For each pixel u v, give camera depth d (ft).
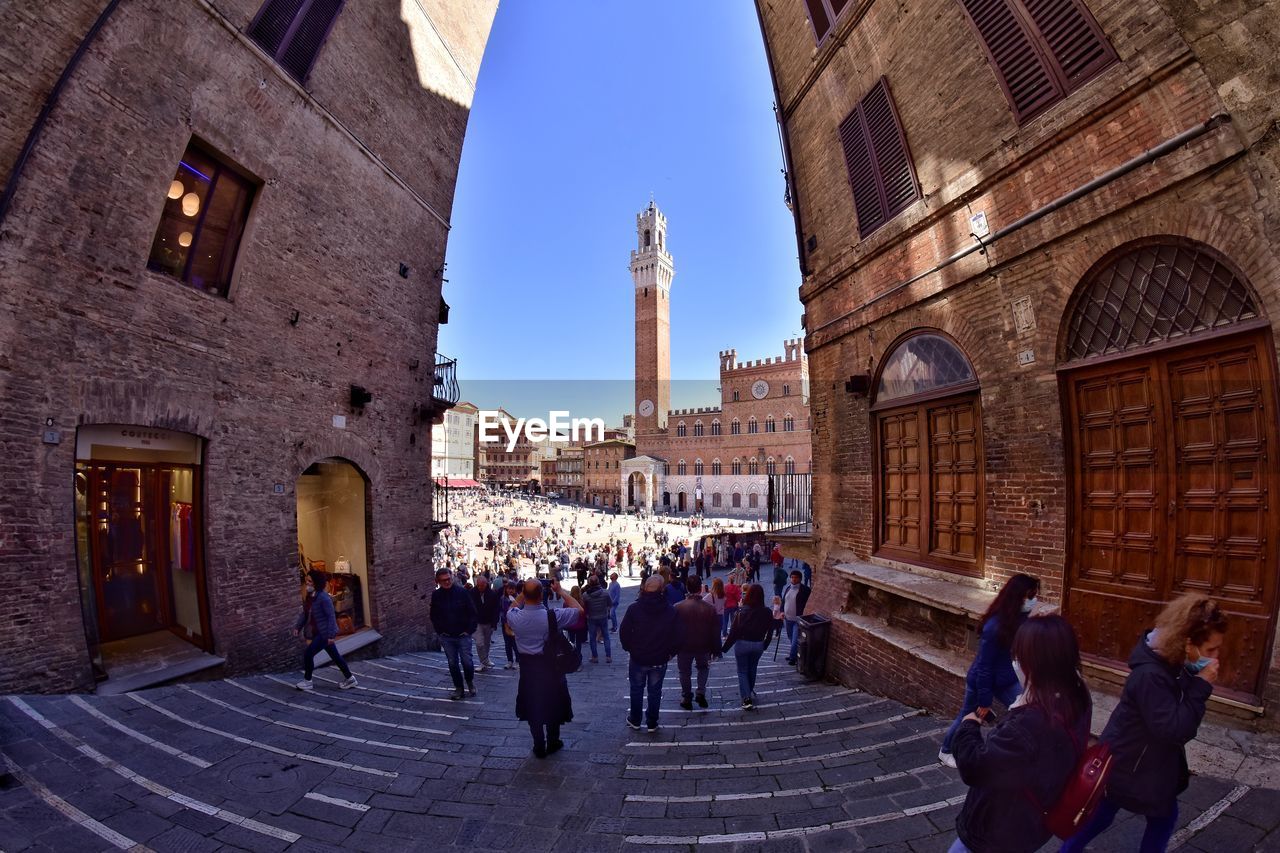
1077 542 16.28
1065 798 7.02
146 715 18.72
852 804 12.66
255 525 27.84
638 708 19.19
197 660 24.73
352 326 35.29
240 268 27.63
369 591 36.70
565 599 17.71
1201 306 13.66
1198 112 13.43
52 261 19.94
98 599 24.63
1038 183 17.49
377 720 20.38
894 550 24.73
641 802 13.46
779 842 11.28
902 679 21.07
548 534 158.81
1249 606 12.51
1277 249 11.93
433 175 44.01
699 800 13.43
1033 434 17.53
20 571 18.71
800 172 32.81
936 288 21.54
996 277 19.06
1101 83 15.57
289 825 12.35
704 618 22.15
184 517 26.50
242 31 26.91
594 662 35.94
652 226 299.99
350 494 37.42
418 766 15.71
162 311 23.75
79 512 23.61
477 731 19.19
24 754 14.58
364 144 36.14
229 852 11.23
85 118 20.83
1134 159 14.55
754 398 248.93
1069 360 16.71
